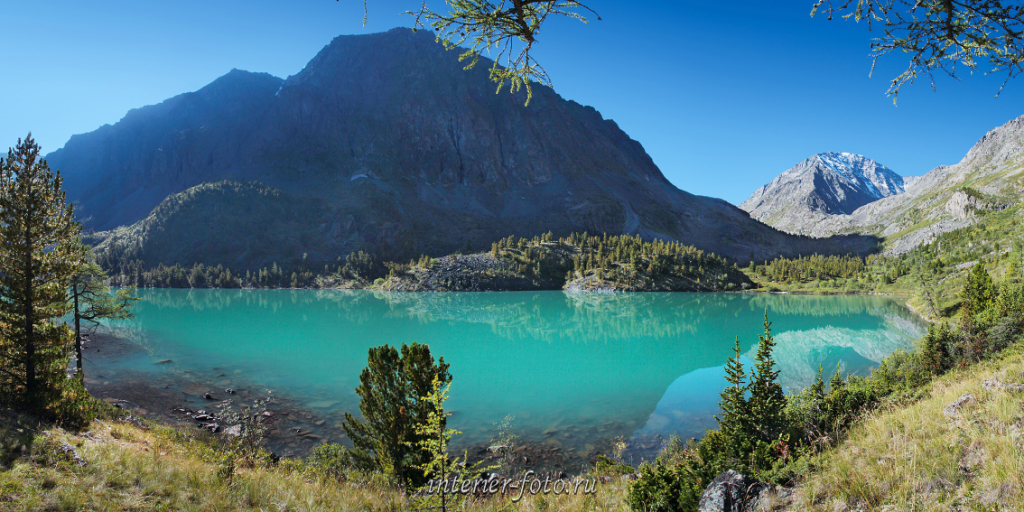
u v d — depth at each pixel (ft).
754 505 23.32
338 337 249.14
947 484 19.93
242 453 50.83
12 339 55.47
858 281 601.21
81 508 28.50
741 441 43.60
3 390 53.21
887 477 21.77
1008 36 16.35
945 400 34.63
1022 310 99.09
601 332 288.71
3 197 55.31
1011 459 19.16
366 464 55.88
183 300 464.65
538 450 93.40
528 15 17.19
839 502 21.07
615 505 35.68
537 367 186.09
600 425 111.14
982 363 62.90
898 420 32.07
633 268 619.26
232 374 150.51
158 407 107.65
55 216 59.67
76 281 99.96
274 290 647.56
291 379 146.92
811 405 54.19
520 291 610.65
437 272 648.38
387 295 565.53
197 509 31.42
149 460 40.34
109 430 56.29
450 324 317.63
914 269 590.14
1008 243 552.82
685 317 361.10
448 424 110.63
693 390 148.36
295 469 51.85
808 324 308.81
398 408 51.29
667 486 30.35
